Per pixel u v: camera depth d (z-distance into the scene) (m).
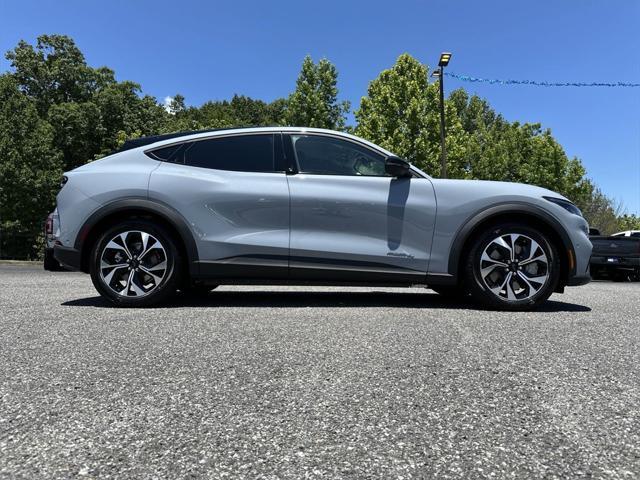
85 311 4.14
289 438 1.76
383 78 23.39
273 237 4.36
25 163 27.34
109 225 4.41
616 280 15.04
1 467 1.54
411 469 1.56
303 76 23.53
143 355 2.78
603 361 2.72
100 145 35.66
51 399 2.11
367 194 4.38
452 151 22.62
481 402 2.11
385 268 4.38
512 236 4.32
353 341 3.12
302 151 4.53
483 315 4.08
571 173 31.72
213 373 2.46
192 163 4.50
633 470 1.57
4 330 3.38
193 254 4.34
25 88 36.66
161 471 1.53
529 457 1.64
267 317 3.91
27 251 29.38
